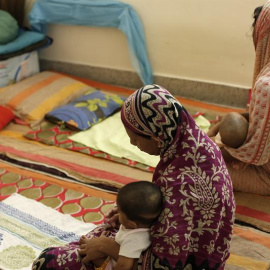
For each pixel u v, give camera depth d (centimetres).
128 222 144
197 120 360
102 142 326
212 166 143
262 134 223
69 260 166
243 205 258
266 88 217
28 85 393
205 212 143
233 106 396
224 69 386
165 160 148
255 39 243
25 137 338
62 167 296
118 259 147
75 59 450
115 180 282
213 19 368
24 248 221
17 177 286
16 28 404
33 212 249
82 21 414
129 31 394
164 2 379
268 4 234
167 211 141
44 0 418
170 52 400
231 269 211
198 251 150
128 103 147
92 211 254
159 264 143
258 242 229
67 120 347
